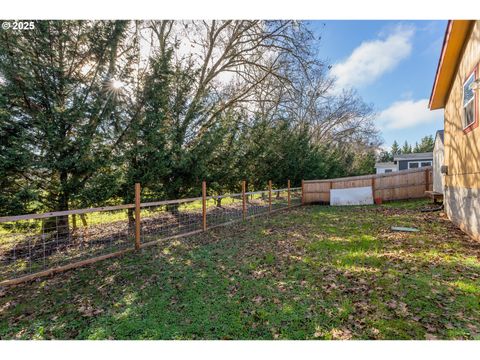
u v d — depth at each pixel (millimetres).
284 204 12367
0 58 4262
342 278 3385
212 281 3512
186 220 7988
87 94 5453
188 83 7887
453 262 3701
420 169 11125
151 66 6488
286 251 4742
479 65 4531
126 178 6164
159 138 6660
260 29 10758
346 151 26312
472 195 4926
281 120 13742
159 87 6512
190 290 3256
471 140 4973
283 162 13883
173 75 6898
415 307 2588
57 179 5168
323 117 23047
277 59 11906
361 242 5016
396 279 3242
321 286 3189
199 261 4375
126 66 6301
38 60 4719
